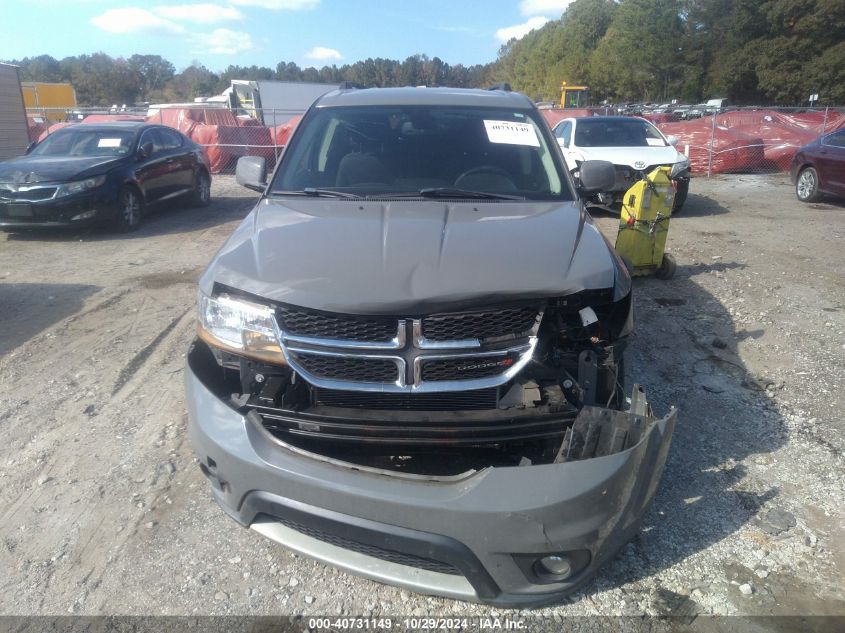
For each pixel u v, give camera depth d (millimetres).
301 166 4016
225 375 3021
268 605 2787
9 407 4441
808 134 18203
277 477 2510
